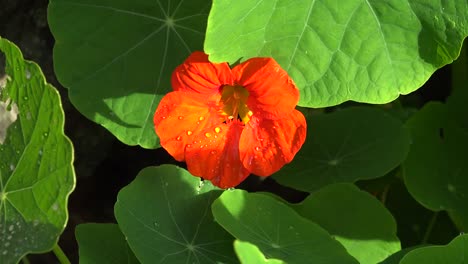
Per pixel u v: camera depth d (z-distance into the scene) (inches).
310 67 19.1
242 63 18.5
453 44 19.0
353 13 19.0
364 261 20.2
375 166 21.6
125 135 20.3
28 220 18.5
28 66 18.4
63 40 20.0
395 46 19.1
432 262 19.1
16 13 21.3
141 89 20.3
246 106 19.3
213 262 19.7
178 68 18.7
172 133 19.2
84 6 20.1
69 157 18.0
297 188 21.8
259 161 19.3
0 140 19.2
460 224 21.7
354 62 19.1
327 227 20.4
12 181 18.9
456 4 19.0
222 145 19.4
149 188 20.0
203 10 20.2
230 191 19.8
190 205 20.1
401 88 19.2
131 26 20.2
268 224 19.6
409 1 19.1
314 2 18.9
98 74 20.1
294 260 19.2
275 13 18.8
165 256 19.4
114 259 19.9
